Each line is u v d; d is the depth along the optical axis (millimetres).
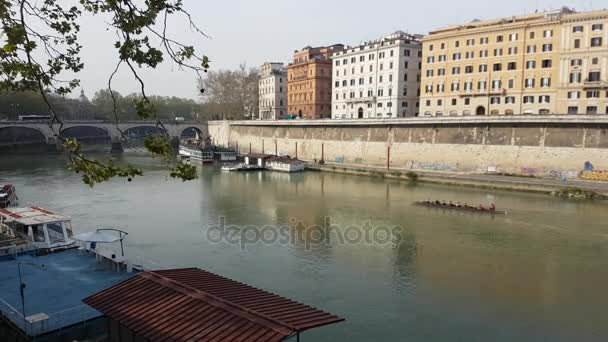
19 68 11062
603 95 77500
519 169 68625
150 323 15102
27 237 29797
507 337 23625
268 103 159750
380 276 31734
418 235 41625
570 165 63781
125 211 51094
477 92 90562
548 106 82875
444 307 26953
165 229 43438
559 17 80375
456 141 75312
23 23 9180
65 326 19484
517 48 85312
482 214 49312
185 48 9672
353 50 116062
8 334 19969
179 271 19531
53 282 24219
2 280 24391
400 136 83312
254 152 120312
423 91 99812
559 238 40344
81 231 41938
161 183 72188
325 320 14781
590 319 25562
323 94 132375
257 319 14430
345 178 79312
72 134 189250
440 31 96938
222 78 149875
